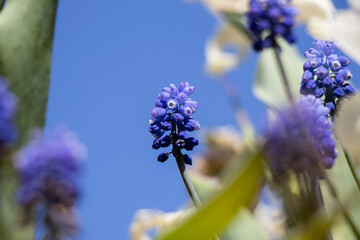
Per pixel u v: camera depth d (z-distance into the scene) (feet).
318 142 1.26
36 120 1.28
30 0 1.33
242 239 1.30
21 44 1.31
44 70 1.31
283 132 1.05
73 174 0.84
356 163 1.36
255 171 1.05
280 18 1.22
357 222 1.36
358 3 1.21
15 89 1.28
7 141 0.84
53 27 1.34
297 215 1.11
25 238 0.94
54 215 0.84
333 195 1.12
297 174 1.10
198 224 1.08
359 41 1.20
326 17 1.40
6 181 0.91
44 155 0.83
